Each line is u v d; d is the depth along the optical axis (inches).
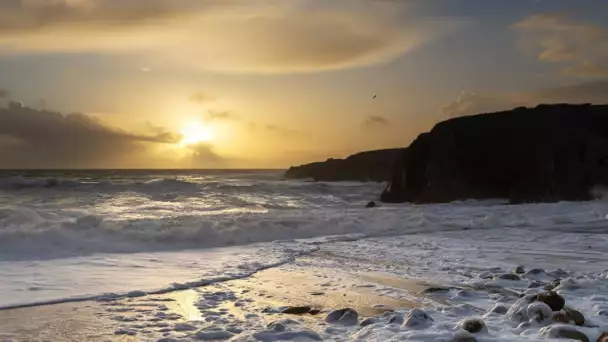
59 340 209.0
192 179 2303.2
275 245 529.0
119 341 207.2
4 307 259.8
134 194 1049.5
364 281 333.7
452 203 1245.7
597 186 1192.2
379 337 199.6
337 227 668.1
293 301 276.8
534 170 1318.9
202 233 539.8
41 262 399.2
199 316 245.4
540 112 1535.4
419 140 1536.7
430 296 286.5
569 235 601.3
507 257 438.9
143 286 312.2
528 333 199.2
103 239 491.5
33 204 820.6
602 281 305.1
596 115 1497.3
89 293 292.2
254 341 201.2
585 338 189.6
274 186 1549.0
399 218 773.9
